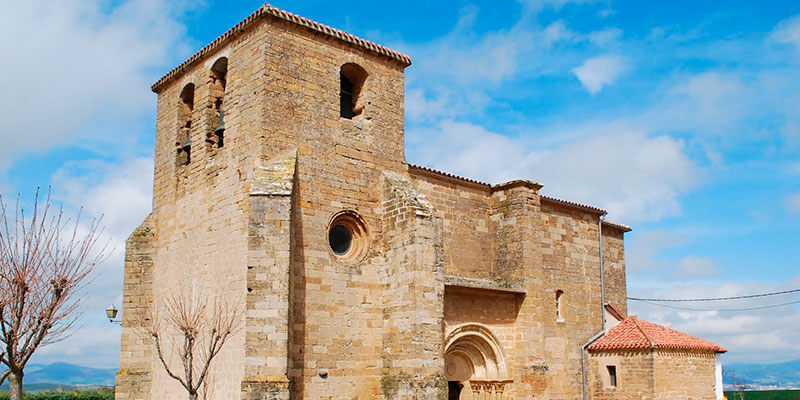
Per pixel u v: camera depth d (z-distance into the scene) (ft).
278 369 73.05
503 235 106.01
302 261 81.87
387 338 86.53
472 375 100.53
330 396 80.89
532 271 103.60
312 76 89.10
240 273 81.15
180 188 96.63
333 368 81.87
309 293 81.66
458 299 95.86
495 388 98.22
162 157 102.37
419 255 84.84
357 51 94.89
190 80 99.35
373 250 89.15
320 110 88.84
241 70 88.69
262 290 74.84
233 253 83.10
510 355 100.58
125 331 97.09
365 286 87.10
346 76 97.25
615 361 110.63
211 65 94.99
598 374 112.37
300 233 82.48
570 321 113.50
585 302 117.19
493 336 99.04
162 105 105.40
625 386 108.78
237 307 80.28
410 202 87.35
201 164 92.94
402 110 98.37
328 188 86.84
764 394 199.52
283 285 75.05
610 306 121.19
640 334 110.63
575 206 117.50
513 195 106.01
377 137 94.17
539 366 101.71
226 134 89.04
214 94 95.35
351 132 91.40
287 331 74.18
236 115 87.86
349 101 97.04
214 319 81.15
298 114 86.48
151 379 94.27
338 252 88.28
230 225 84.74
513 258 104.06
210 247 87.61
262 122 82.99
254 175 79.77
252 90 85.81
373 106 94.84
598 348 112.47
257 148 82.74
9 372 58.13
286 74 86.53
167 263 95.86
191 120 100.48
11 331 57.82
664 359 107.55
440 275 86.22
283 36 87.35
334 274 84.53
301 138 85.97
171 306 91.61
